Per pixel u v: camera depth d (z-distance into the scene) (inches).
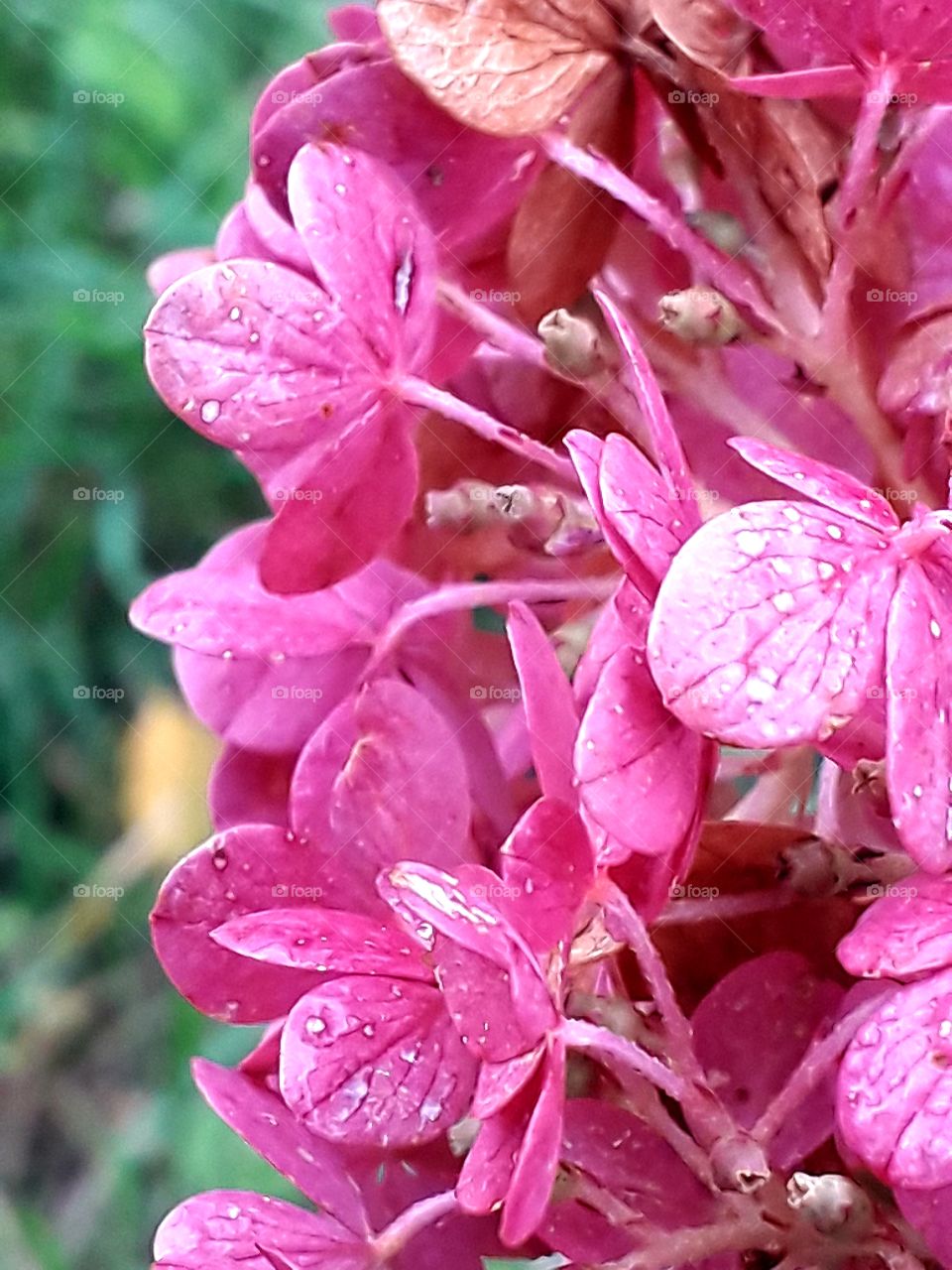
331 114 5.3
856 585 4.3
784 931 5.0
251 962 5.3
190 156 15.5
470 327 5.5
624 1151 4.9
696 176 5.4
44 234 15.6
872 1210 4.6
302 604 5.7
